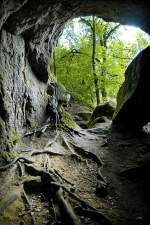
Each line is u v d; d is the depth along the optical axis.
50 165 10.84
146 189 9.91
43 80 16.39
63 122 16.61
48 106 16.33
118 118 17.28
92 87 29.84
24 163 10.11
